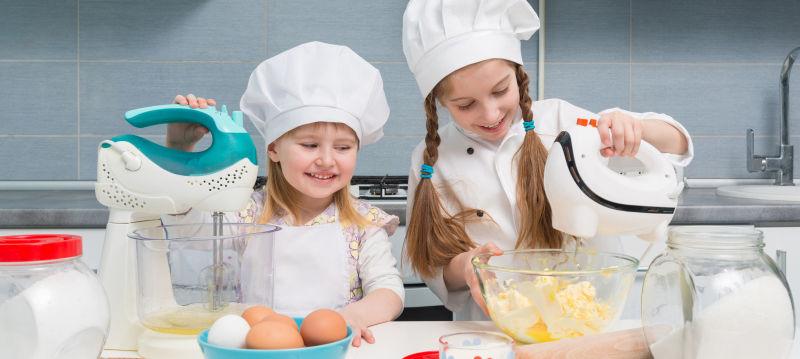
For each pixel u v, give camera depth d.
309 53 1.21
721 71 2.27
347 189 1.36
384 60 2.23
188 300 0.82
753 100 2.28
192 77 2.21
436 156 1.31
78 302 0.64
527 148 1.30
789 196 1.81
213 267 0.82
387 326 0.98
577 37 2.24
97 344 0.66
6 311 0.61
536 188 1.28
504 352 0.61
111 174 0.88
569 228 0.89
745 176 2.29
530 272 0.84
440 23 1.19
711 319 0.66
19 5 2.18
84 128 2.21
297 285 1.28
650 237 0.92
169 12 2.20
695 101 2.28
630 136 0.89
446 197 1.39
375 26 2.22
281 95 1.21
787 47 2.27
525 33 1.25
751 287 0.66
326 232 1.31
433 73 1.21
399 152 2.25
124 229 0.90
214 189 0.89
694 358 0.67
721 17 2.26
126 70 2.21
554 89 2.26
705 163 2.29
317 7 2.21
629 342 0.76
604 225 0.89
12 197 1.97
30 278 0.63
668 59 2.26
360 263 1.32
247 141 0.91
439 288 1.30
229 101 2.22
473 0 1.16
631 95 2.27
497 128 1.22
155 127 2.23
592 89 2.26
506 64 1.18
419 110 2.24
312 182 1.23
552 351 0.74
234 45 2.21
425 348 0.86
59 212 1.67
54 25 2.19
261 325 0.68
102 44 2.20
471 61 1.15
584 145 0.88
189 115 0.91
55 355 0.62
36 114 2.20
